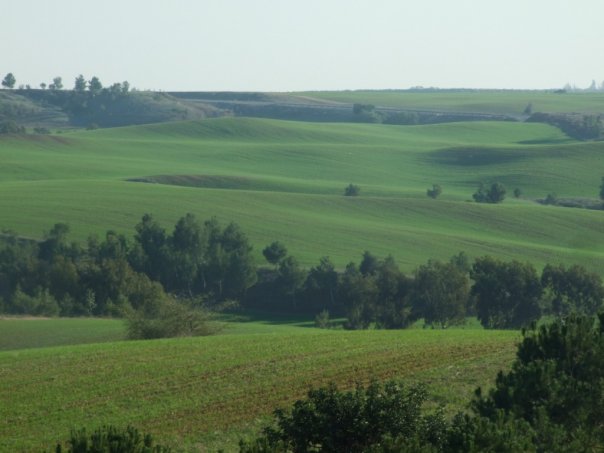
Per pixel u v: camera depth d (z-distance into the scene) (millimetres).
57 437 55875
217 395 64750
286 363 74125
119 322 130250
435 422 40469
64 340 113438
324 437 39594
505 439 37875
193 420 58719
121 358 79938
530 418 44500
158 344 88312
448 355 74062
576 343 49438
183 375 71688
